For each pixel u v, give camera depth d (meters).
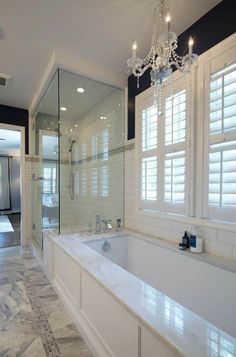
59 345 1.41
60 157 2.85
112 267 1.50
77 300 1.64
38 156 3.56
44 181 3.17
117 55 2.31
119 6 1.66
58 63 2.24
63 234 2.44
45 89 2.84
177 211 1.98
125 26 1.88
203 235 1.77
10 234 4.66
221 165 1.59
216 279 1.51
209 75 1.71
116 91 2.83
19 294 2.06
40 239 3.10
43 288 2.18
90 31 1.94
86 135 3.05
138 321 0.96
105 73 2.57
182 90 1.91
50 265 2.34
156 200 2.22
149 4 1.64
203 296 1.59
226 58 1.59
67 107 2.87
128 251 2.44
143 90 2.47
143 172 2.42
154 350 0.88
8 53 2.25
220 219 1.62
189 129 1.84
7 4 1.64
